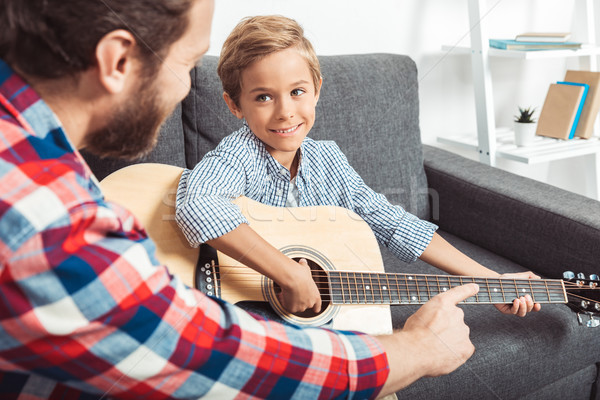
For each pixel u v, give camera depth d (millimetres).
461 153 2254
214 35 1680
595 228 1332
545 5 2205
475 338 1171
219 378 537
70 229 457
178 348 512
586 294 1213
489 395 1153
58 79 511
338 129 1481
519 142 2016
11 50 496
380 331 1039
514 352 1167
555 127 2086
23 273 444
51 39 485
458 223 1685
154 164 1089
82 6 477
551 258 1439
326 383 584
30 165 464
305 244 1079
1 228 439
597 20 2307
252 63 1063
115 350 491
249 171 1144
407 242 1271
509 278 1186
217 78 1370
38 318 457
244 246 956
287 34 1072
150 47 511
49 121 506
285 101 1083
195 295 561
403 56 1655
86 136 565
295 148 1133
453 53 2066
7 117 482
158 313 502
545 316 1255
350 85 1507
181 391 530
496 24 2127
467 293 839
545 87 2330
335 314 1034
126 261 486
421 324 764
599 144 2021
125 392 519
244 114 1136
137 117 555
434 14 1997
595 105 2041
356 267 1084
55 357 480
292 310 984
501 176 1649
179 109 1354
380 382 624
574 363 1277
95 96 527
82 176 497
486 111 1946
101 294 470
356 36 1890
